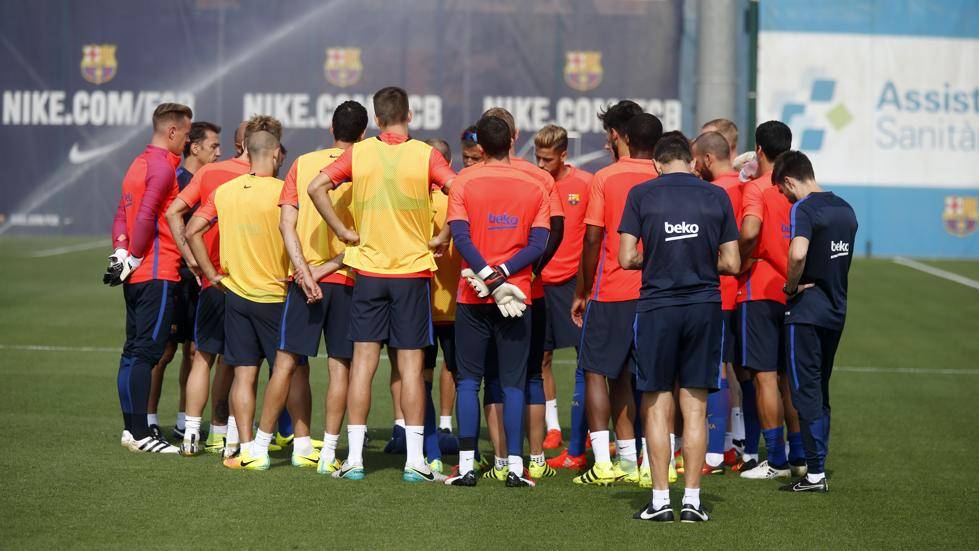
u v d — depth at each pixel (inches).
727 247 676.7
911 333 1718.8
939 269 2432.3
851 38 2603.3
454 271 853.2
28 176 2802.7
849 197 2630.4
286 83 2743.6
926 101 2623.0
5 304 1827.0
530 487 775.1
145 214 848.9
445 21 2709.2
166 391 1192.8
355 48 2726.4
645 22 2706.7
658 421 682.2
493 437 810.8
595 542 626.2
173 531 631.2
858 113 2615.7
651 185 684.7
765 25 2596.0
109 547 597.9
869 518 698.2
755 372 839.7
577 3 2704.2
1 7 2775.6
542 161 898.1
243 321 809.5
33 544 601.3
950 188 2630.4
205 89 2763.3
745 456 874.1
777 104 2605.8
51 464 803.4
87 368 1286.9
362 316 774.5
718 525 673.0
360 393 780.0
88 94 2783.0
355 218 780.6
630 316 774.5
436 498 726.5
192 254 846.5
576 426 868.0
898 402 1195.9
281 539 619.5
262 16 2738.7
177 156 898.1
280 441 934.4
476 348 771.4
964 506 734.5
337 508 692.1
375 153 768.3
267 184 813.9
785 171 777.6
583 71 2709.2
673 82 2706.7
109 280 842.8
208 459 841.5
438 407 1150.3
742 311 827.4
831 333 773.3
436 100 2716.5
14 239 2783.0
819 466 774.5
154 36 2763.3
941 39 2613.2
